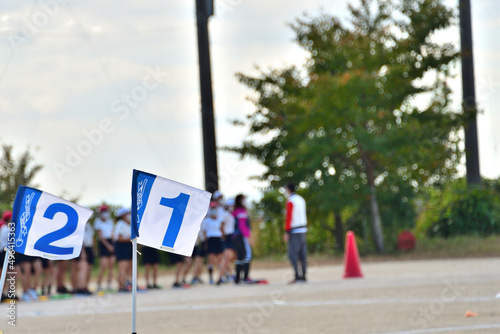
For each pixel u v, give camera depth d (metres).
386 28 57.22
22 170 55.00
